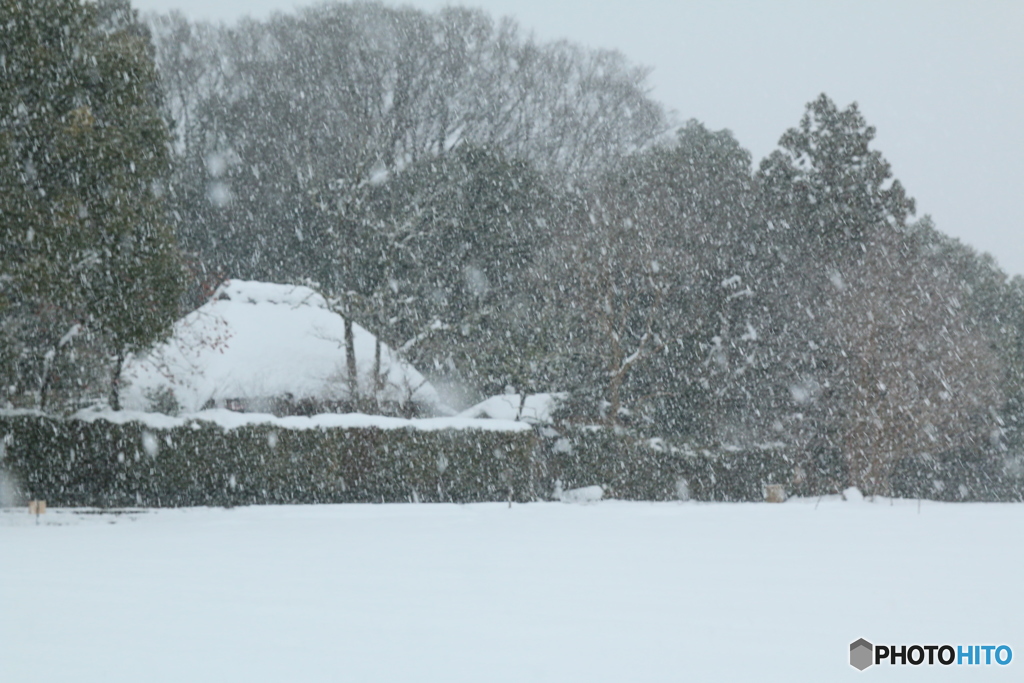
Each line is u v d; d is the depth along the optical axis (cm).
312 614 839
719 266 5197
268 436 3197
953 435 4656
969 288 5934
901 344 4341
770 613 846
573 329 4747
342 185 4538
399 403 4081
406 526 2230
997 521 2336
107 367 3269
